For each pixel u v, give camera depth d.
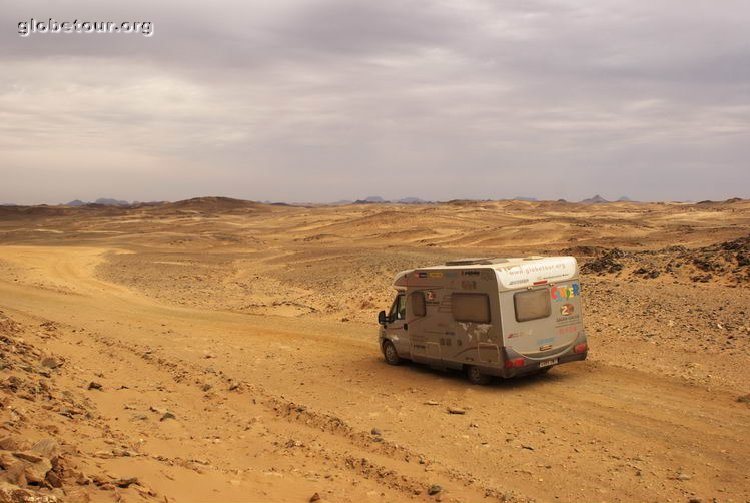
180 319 27.17
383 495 8.11
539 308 14.35
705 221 115.81
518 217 148.25
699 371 14.32
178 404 13.01
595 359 16.19
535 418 11.94
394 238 101.94
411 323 16.33
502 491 8.50
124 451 8.22
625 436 10.64
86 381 13.68
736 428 10.70
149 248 87.50
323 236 110.44
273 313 29.62
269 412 12.80
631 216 142.62
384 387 14.90
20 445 6.90
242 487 7.68
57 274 49.84
